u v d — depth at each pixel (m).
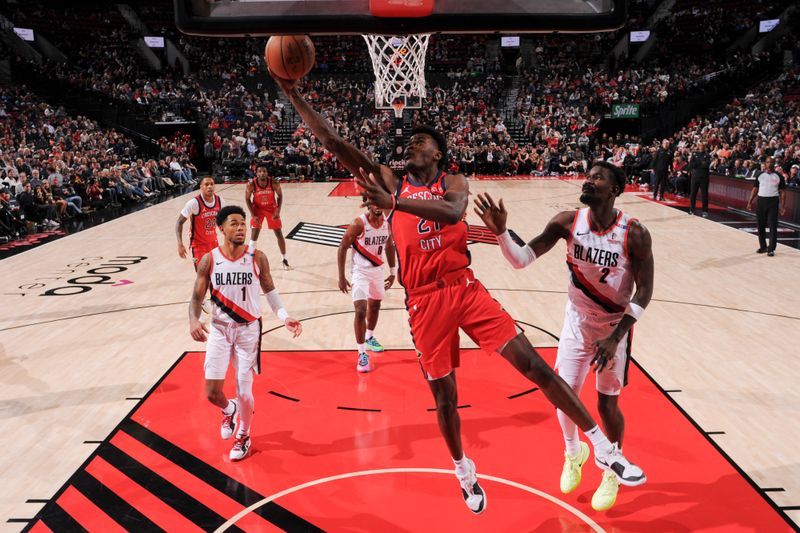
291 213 14.46
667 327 6.49
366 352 5.88
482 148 23.56
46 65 25.59
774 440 4.17
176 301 7.61
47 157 16.52
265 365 5.57
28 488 3.69
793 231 11.62
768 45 28.55
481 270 8.98
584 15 1.97
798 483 3.66
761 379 5.16
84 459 4.02
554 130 25.41
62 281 8.57
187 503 3.52
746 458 3.94
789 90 22.92
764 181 9.48
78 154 16.86
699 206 14.91
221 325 4.02
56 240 11.51
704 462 3.90
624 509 3.42
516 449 4.07
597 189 3.06
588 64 31.81
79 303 7.53
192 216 6.74
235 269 3.97
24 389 5.11
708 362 5.54
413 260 2.92
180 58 30.92
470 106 27.19
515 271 8.91
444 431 3.02
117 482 3.75
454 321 2.92
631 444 4.12
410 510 3.42
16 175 13.62
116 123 23.56
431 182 2.89
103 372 5.45
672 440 4.17
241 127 25.52
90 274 8.95
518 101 28.17
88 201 15.22
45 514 3.43
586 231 3.21
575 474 3.48
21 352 5.95
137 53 29.44
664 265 9.15
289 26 1.98
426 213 2.38
